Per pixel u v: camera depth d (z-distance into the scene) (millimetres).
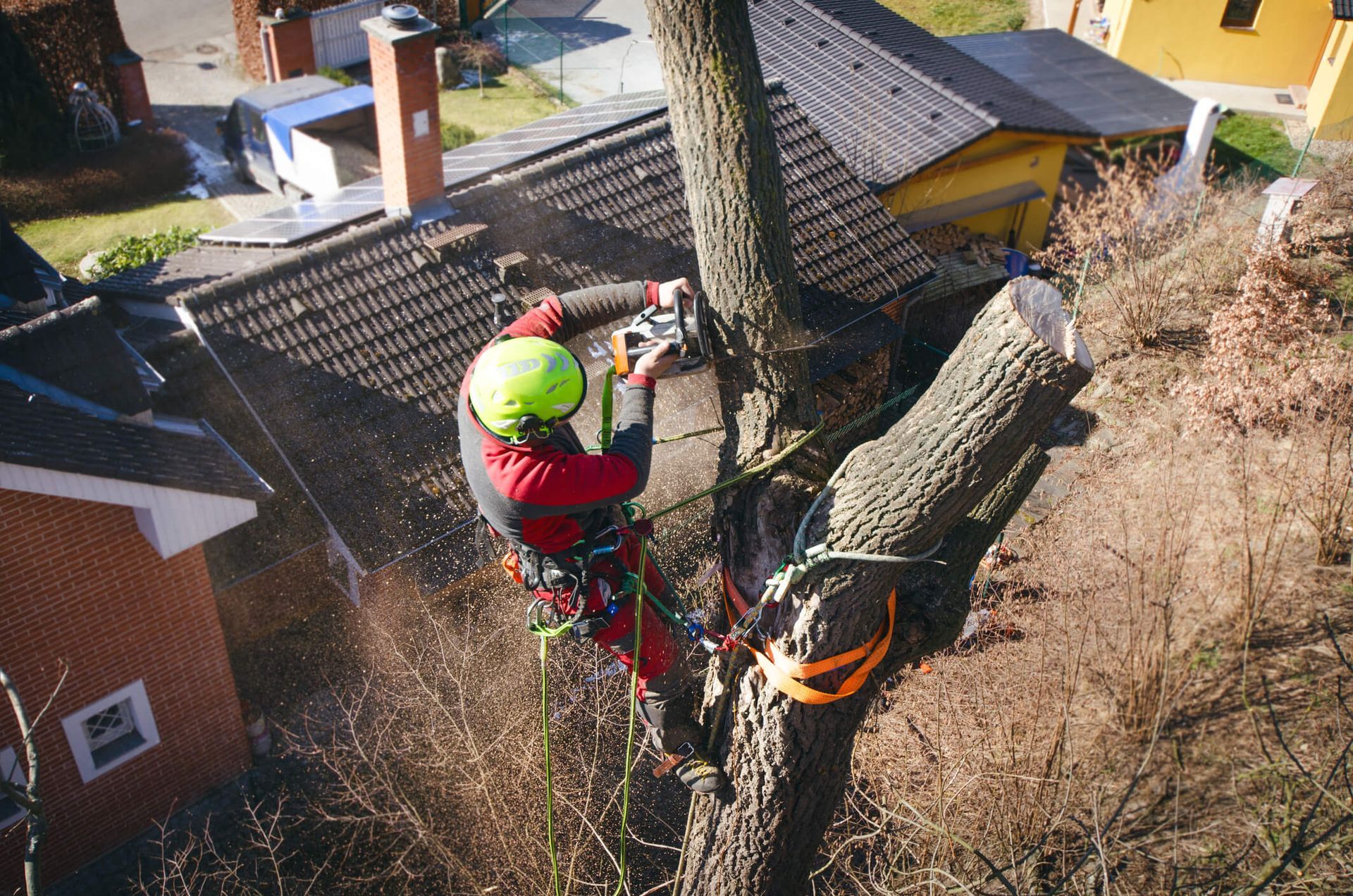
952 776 6062
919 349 10570
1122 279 13391
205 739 8602
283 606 8258
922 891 5980
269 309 8641
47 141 18734
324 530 8039
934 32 23078
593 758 7059
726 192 3229
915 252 11094
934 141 14203
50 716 7715
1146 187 16391
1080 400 11938
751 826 3771
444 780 7785
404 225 9477
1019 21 23453
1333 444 9234
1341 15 18531
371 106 18797
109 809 8430
